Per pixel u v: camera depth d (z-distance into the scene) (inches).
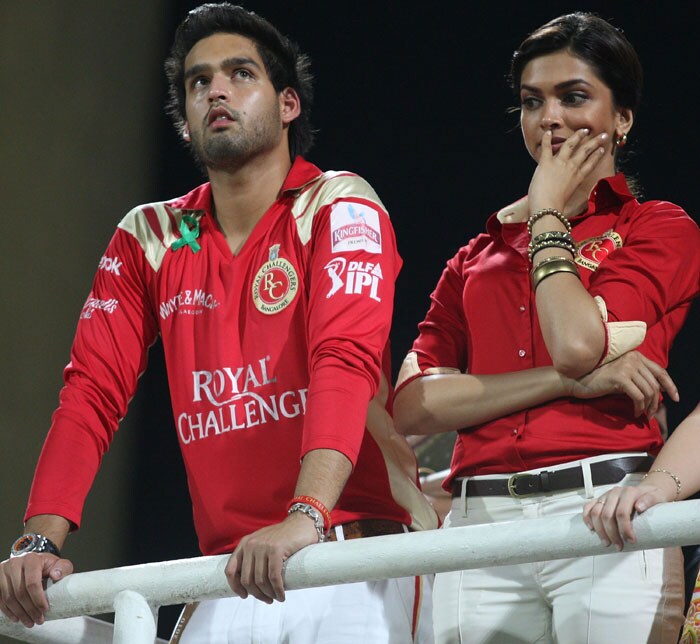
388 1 855.1
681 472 307.6
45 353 762.2
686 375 719.7
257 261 357.1
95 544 791.7
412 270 838.5
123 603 288.4
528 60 388.5
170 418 824.9
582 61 379.6
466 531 266.4
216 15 384.8
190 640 329.7
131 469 813.9
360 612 321.4
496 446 351.6
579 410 346.3
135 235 377.7
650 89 776.9
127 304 374.3
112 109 808.9
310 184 365.7
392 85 855.7
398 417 373.1
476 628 341.4
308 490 298.8
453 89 847.7
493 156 837.8
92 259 791.1
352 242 343.0
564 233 357.7
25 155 778.2
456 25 845.8
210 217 372.5
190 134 377.4
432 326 394.6
